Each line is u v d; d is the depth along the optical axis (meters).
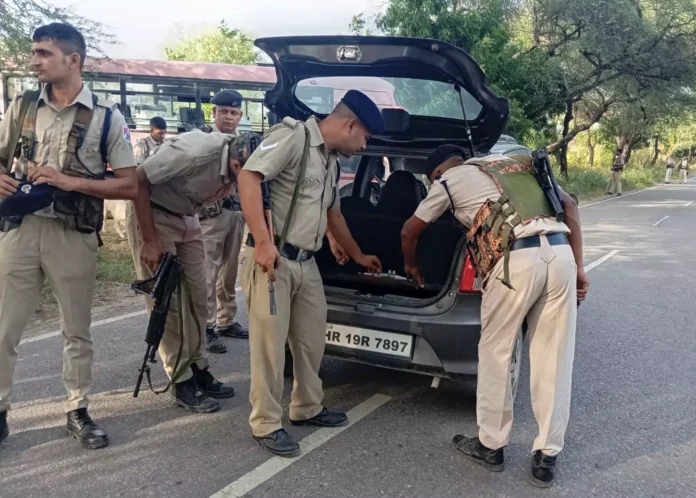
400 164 4.91
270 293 2.94
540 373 2.89
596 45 19.62
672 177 43.28
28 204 2.79
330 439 3.26
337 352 3.54
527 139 21.02
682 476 3.01
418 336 3.33
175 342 3.53
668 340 5.14
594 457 3.17
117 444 3.12
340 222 3.52
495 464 2.99
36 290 3.00
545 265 2.78
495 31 16.73
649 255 9.32
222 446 3.13
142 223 3.25
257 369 3.04
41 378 3.92
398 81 4.05
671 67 20.02
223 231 4.55
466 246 3.26
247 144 3.15
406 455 3.11
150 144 7.49
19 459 2.94
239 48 36.25
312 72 3.96
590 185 24.16
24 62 7.93
